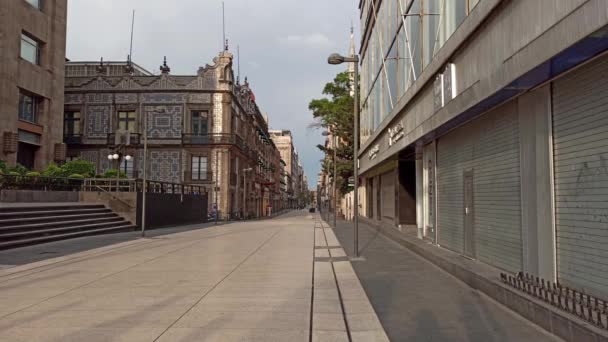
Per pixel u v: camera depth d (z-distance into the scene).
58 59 32.97
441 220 12.51
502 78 6.77
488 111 8.82
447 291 7.73
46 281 9.00
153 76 46.94
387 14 19.77
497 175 8.55
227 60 47.31
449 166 11.74
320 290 8.05
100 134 46.31
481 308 6.46
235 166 51.34
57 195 23.66
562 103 6.27
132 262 11.84
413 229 19.61
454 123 10.25
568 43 4.98
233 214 50.22
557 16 5.58
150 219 26.61
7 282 8.89
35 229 17.06
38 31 30.81
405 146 14.74
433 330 5.44
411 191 20.17
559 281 6.36
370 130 25.98
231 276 9.56
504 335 5.18
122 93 46.72
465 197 10.38
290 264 11.35
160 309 6.60
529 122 7.12
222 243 17.44
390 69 19.05
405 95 14.79
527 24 6.44
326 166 50.47
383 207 26.19
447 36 10.82
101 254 13.67
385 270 10.12
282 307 6.73
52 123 32.16
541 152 6.74
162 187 29.23
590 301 5.19
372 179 32.22
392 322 5.82
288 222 40.09
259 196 74.31
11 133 27.17
